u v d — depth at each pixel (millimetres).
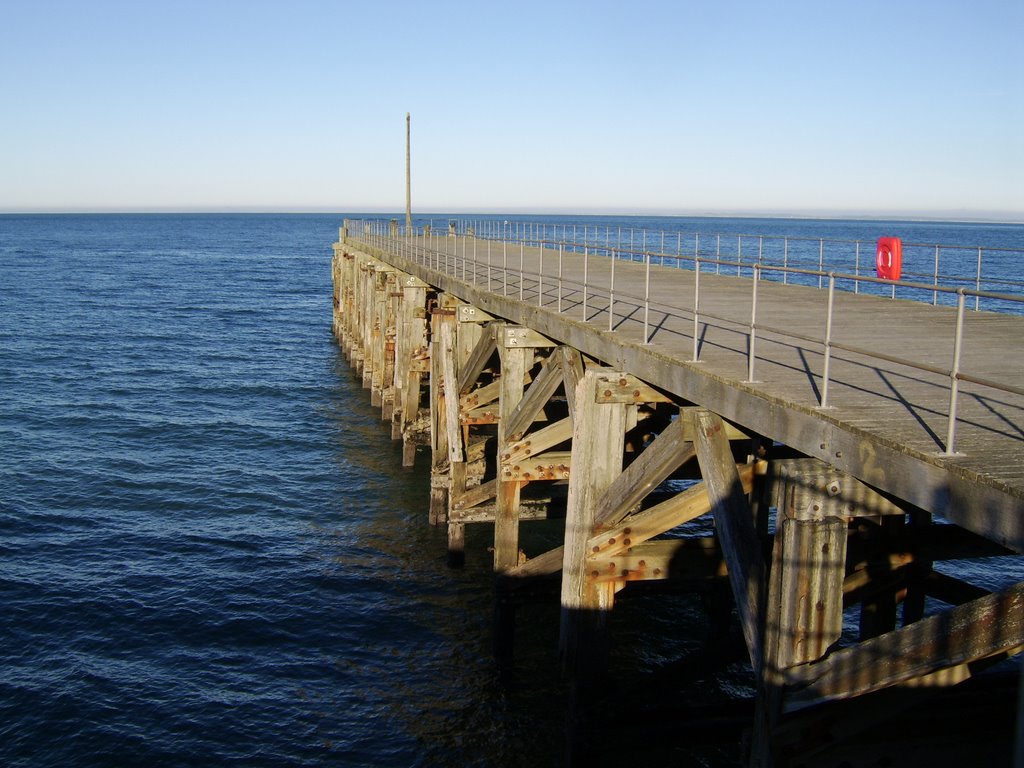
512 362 12172
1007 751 6227
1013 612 4645
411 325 20734
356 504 18438
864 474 5656
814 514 5754
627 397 8828
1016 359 8680
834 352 8781
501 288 14828
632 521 8438
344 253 37750
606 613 8703
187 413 26344
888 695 5461
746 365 7914
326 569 15164
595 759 8406
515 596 11758
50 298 57219
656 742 8281
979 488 4711
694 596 14039
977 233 158125
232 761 10266
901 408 6352
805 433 6266
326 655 12484
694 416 7410
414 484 19609
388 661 12305
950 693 6477
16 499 18438
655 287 15781
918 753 6148
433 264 20438
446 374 15656
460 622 13336
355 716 11078
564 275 18266
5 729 10781
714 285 16328
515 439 11922
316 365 35000
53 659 12305
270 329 45562
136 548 16094
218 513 17922
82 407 26875
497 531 12109
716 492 6973
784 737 5570
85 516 17625
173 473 20484
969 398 6719
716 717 8336
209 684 11781
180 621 13367
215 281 73875
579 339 10414
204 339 41375
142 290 64625
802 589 5422
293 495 19016
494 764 10156
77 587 14398
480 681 11773
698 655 8594
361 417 25844
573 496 9102
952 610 4848
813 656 5477
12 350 36500
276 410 26875
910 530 7816
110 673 11984
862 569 7910
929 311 12555
